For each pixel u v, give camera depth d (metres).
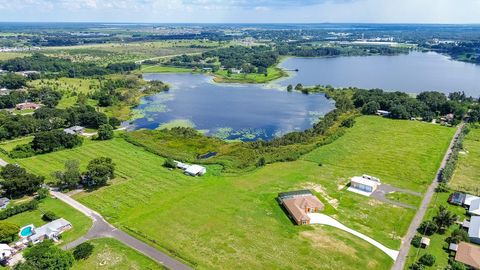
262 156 145.38
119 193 115.88
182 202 109.94
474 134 175.50
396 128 186.88
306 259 84.00
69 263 79.00
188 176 129.62
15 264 81.81
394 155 148.25
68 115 187.25
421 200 111.19
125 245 88.88
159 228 96.19
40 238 90.75
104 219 100.69
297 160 143.88
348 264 82.31
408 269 80.44
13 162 139.25
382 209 105.94
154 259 83.88
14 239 90.38
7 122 170.25
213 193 115.94
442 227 94.75
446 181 120.88
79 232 94.00
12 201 109.25
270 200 111.31
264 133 183.50
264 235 93.31
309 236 92.88
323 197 113.12
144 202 110.38
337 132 174.88
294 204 104.25
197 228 96.19
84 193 115.81
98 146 159.62
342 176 128.75
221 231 94.88
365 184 116.88
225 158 144.38
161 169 135.38
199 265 81.94
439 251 86.69
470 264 80.56
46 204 108.44
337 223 98.94
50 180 124.19
